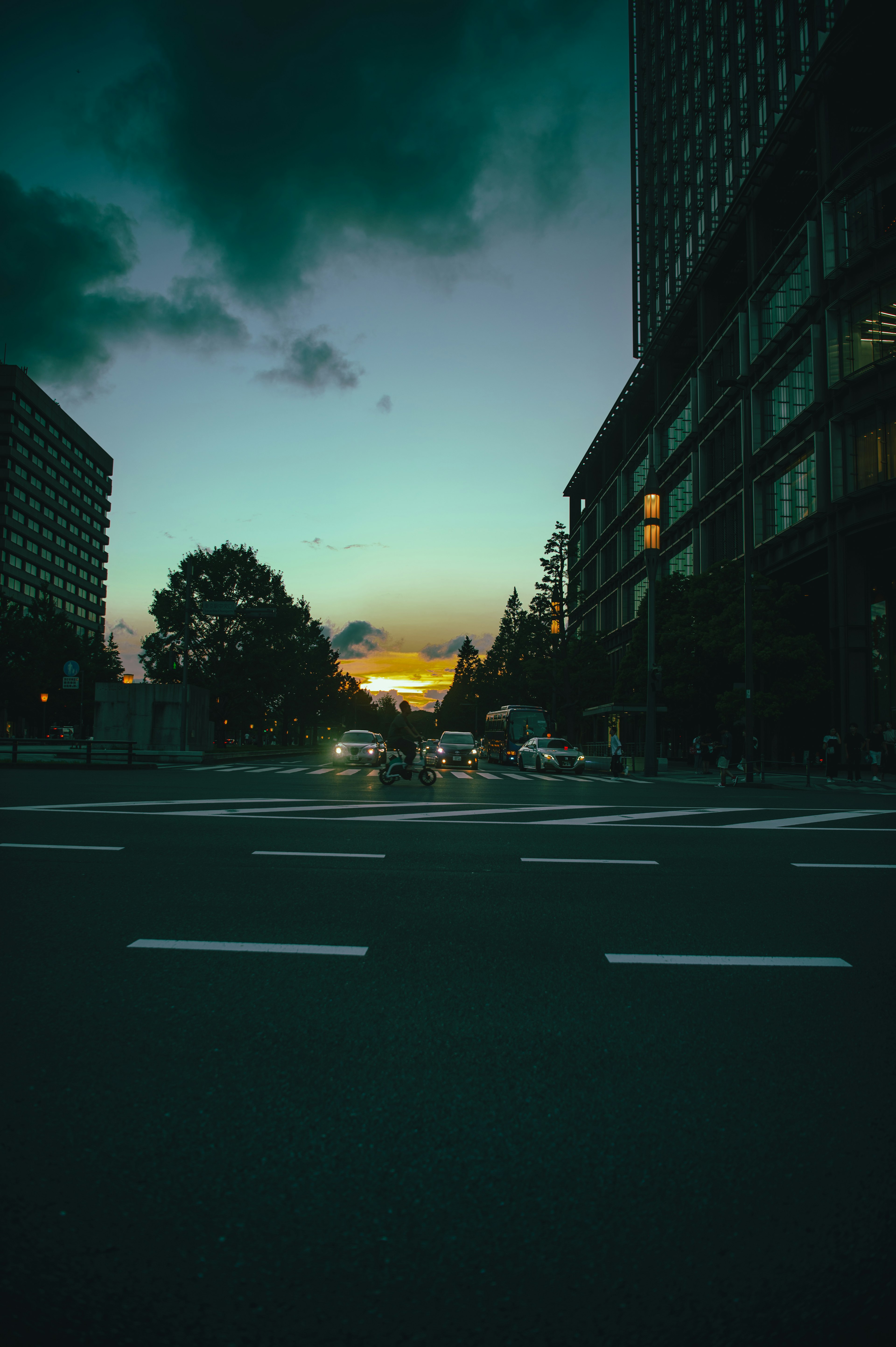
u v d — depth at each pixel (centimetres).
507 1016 381
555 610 7569
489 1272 201
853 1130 277
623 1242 214
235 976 433
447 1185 239
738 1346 178
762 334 4175
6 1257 203
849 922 576
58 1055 327
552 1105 291
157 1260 204
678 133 5709
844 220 3291
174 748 3641
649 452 6097
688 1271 203
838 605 3338
